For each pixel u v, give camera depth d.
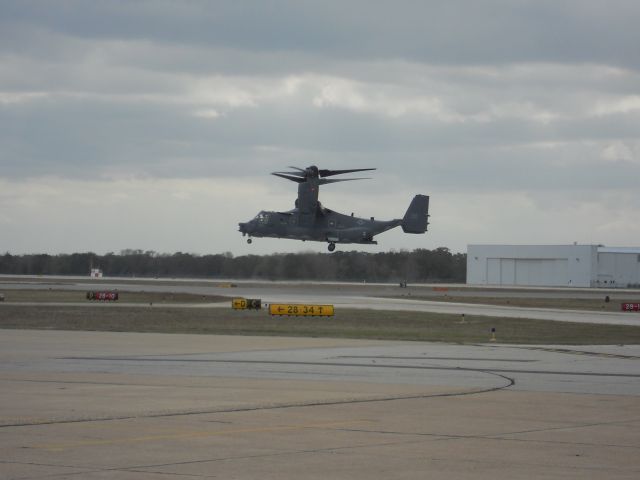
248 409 31.47
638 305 125.81
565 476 21.16
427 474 21.31
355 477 20.94
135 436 25.89
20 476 20.69
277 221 170.62
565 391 37.72
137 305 119.94
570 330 83.50
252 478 20.72
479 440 25.83
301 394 35.84
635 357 55.50
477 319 98.88
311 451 23.98
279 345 62.84
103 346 60.09
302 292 175.12
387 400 34.28
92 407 31.59
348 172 169.75
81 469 21.44
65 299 135.75
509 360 52.66
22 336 68.75
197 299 141.88
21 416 29.39
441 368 47.50
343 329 82.50
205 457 23.03
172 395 35.12
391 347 62.06
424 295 172.75
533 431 27.42
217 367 46.94
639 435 26.89
